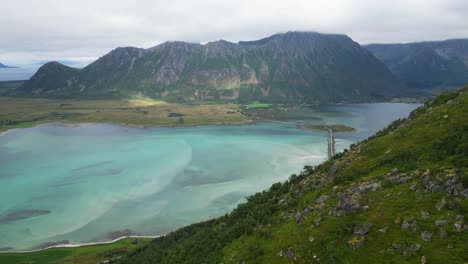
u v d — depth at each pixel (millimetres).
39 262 138625
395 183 83375
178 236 144375
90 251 147125
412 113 147375
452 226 62406
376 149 116375
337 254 69812
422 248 61406
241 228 109125
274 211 114500
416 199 73062
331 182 108188
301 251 77125
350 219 77438
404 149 102688
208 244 112812
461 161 77500
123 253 143375
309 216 89062
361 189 85500
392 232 67875
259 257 83750
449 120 106375
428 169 80250
